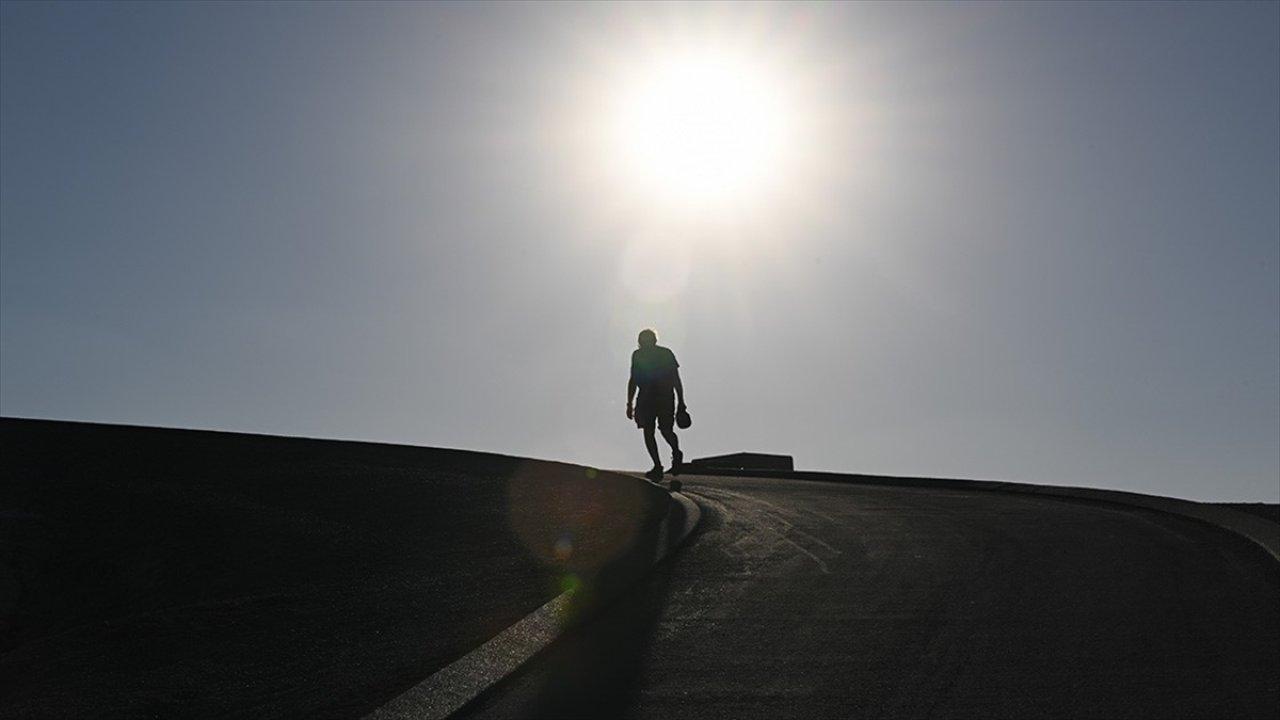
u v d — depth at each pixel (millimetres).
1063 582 10859
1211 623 9250
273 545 15438
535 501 17172
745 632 9609
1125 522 14359
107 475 19281
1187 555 11906
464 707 8102
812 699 7941
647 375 21172
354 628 10688
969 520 14922
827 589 10930
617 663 8969
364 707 8250
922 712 7578
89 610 14734
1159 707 7441
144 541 16203
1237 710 7324
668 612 10352
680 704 7977
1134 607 9836
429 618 10766
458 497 17609
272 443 21766
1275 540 12273
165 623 11586
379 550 14688
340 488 18375
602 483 18797
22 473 19359
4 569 15672
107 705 9016
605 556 12984
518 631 9773
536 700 8211
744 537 13812
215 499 17781
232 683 9289
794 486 20734
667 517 15320
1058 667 8320
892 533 13922
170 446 21156
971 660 8578
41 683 10102
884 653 8852
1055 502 17312
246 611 11844
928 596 10516
